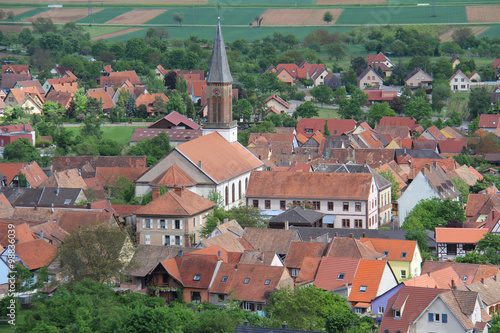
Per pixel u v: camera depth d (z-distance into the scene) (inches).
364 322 6146.7
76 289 6555.1
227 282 6953.7
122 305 6466.5
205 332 5831.7
